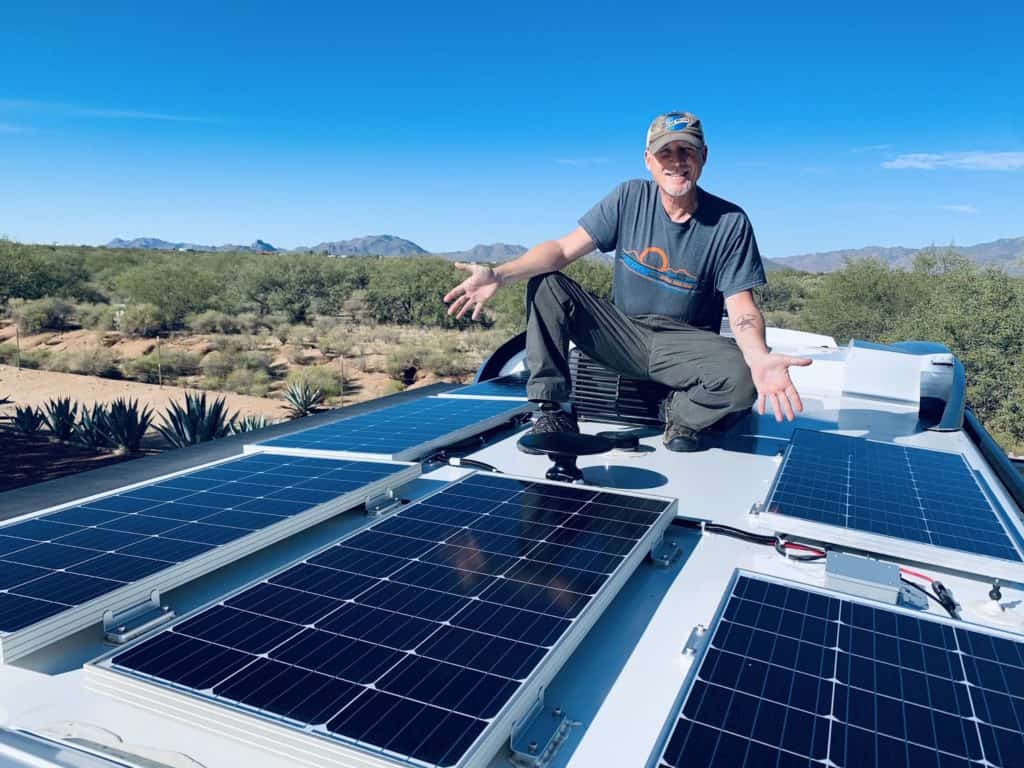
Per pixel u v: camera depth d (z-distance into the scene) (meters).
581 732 1.69
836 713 1.58
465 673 1.66
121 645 1.96
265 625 1.89
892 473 3.54
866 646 1.89
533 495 3.04
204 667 1.68
